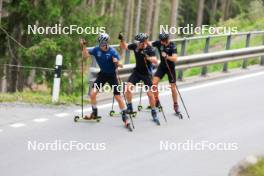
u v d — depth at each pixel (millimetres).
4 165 27609
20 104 39188
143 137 32938
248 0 156375
